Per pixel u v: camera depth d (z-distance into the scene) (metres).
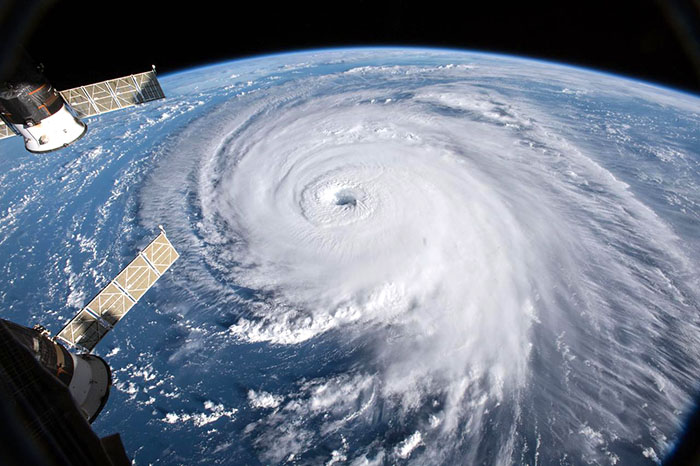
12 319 8.88
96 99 10.50
